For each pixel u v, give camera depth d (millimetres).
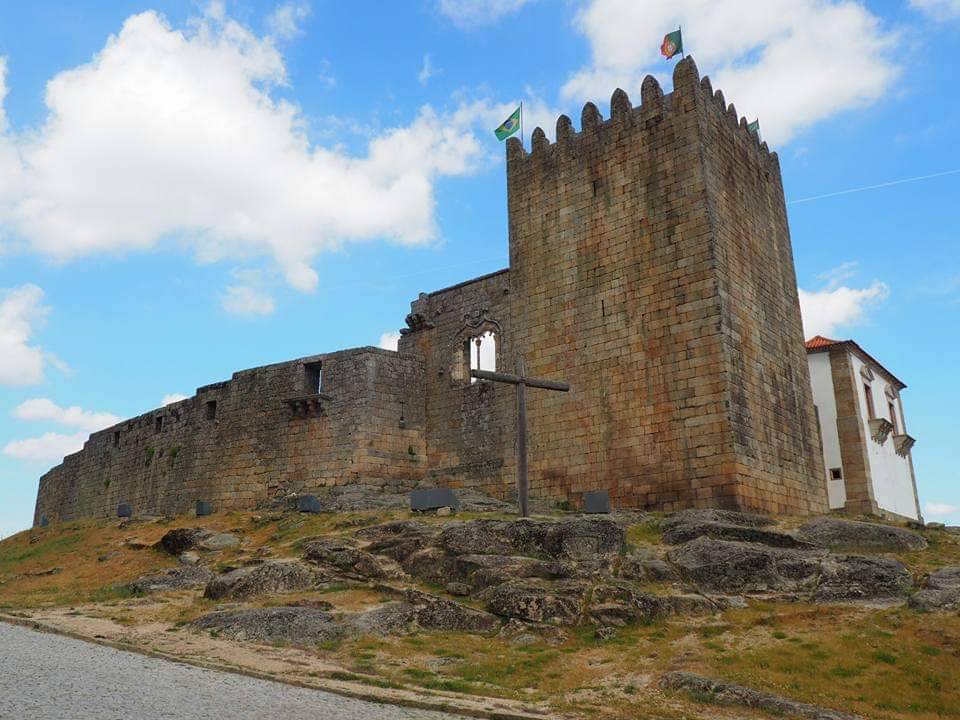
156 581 29891
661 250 37000
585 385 38219
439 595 25047
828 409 47000
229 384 50188
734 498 32562
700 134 37000
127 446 58531
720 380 33969
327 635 22078
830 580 24141
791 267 42812
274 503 43875
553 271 40781
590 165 40562
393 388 45688
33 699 14188
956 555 26906
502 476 41625
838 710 16500
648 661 19594
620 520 31578
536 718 15789
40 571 36844
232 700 15570
